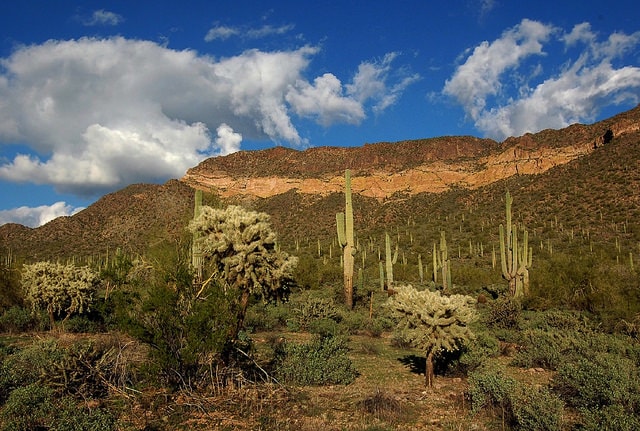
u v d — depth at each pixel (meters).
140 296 9.23
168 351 8.82
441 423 7.80
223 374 9.24
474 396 8.41
